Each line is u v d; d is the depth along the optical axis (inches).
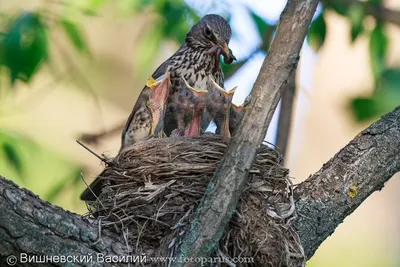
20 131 529.0
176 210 320.5
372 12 510.3
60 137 733.9
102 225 316.2
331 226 344.8
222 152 344.8
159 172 333.7
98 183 396.2
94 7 504.1
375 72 494.6
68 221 306.8
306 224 340.5
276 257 307.9
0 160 505.7
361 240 759.1
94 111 730.2
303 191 350.0
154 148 347.9
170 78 467.5
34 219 300.7
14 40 471.2
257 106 299.9
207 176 331.6
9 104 626.5
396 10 508.7
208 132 414.6
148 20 521.3
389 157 354.6
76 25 491.5
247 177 312.8
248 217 313.6
